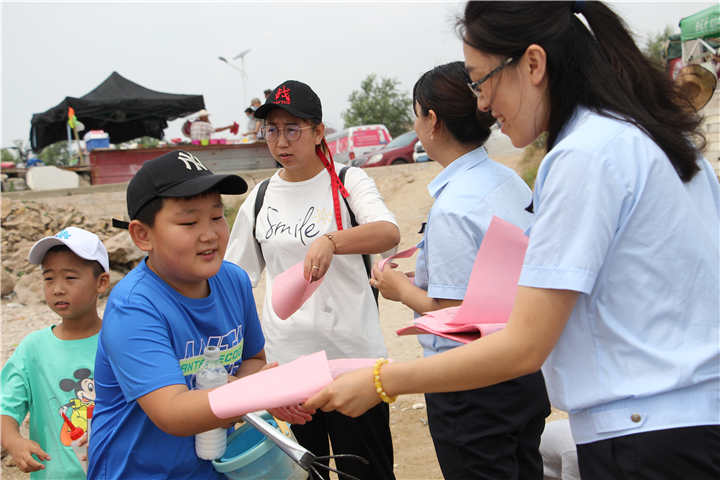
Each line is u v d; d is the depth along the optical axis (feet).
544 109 5.52
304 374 5.38
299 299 8.20
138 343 5.66
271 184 10.30
